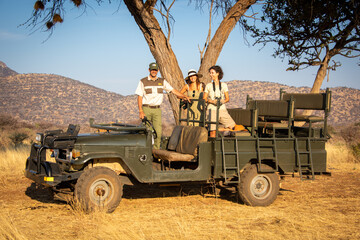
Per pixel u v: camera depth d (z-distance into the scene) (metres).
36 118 102.94
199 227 5.50
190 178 6.78
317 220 5.95
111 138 6.34
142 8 10.14
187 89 9.39
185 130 7.53
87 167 6.43
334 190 8.51
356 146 13.68
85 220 5.71
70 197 6.45
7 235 4.90
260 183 7.07
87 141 6.18
